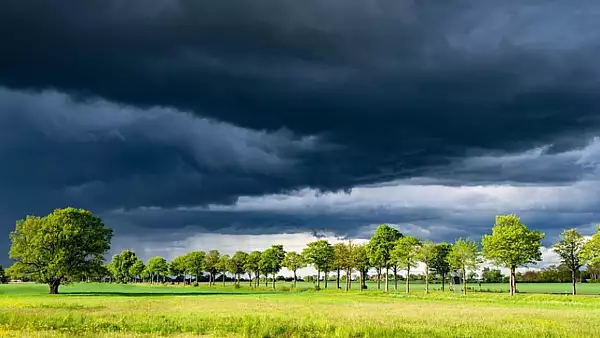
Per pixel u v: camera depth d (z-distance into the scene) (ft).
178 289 515.09
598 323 124.57
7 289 423.64
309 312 155.43
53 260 346.74
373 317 135.74
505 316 145.38
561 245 317.42
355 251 458.09
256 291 459.32
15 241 354.13
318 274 469.98
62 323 107.86
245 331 95.55
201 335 94.73
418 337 95.09
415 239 377.50
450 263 368.89
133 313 142.20
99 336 88.33
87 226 377.71
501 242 312.50
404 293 369.50
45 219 365.61
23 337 84.99
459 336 97.25
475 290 433.07
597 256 295.07
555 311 173.78
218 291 456.45
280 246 545.44
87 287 553.23
